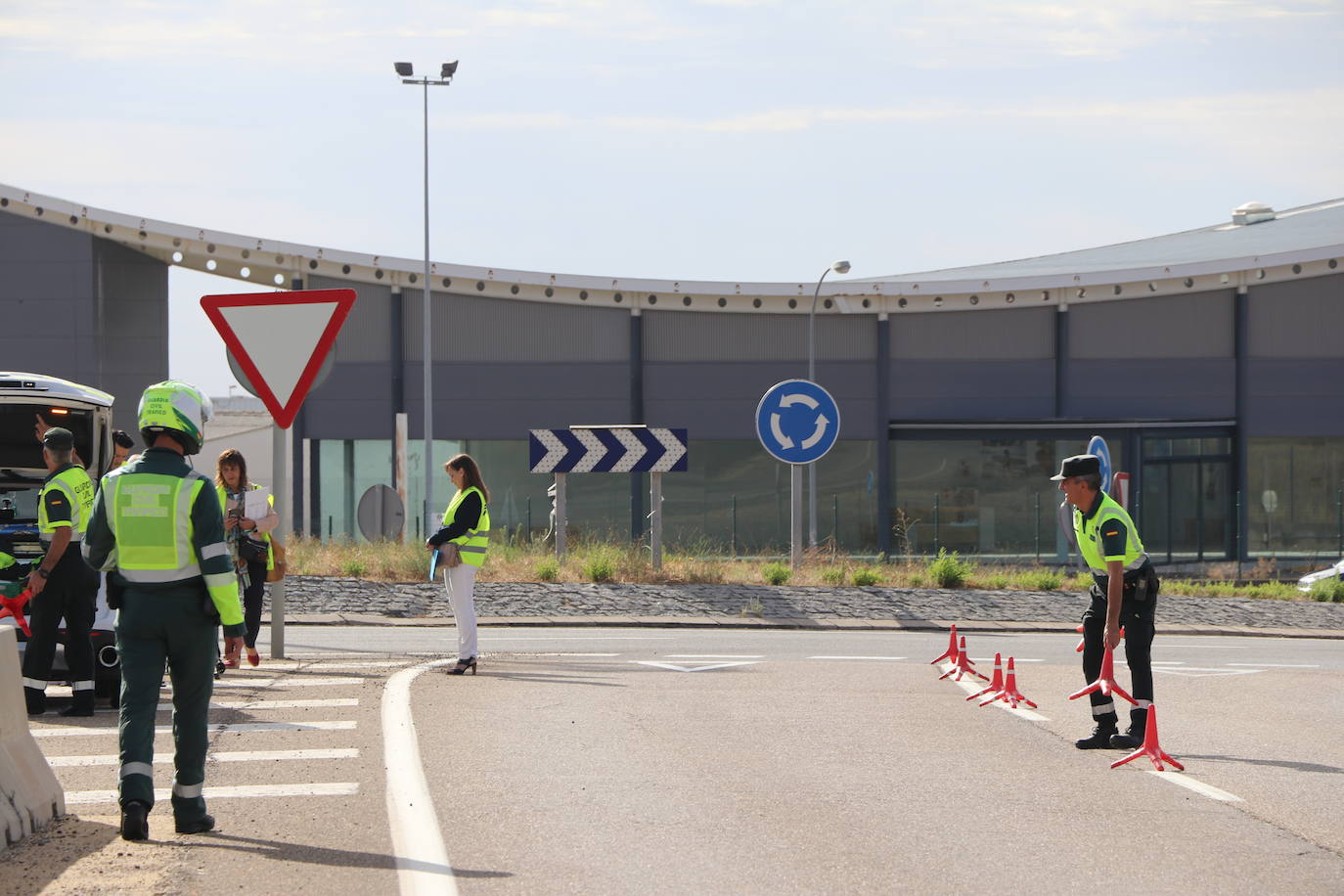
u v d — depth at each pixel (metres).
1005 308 133.62
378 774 26.94
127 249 144.12
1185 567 127.25
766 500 134.88
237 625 22.09
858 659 50.34
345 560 73.81
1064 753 31.23
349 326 135.62
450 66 123.31
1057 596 75.44
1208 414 134.00
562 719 34.03
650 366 135.38
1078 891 19.94
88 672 33.78
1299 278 133.50
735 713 36.00
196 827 22.38
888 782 27.50
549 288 133.88
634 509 134.00
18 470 41.56
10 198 135.62
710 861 21.30
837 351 134.25
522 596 67.56
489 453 135.62
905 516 132.38
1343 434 134.62
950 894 19.69
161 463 22.14
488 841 22.23
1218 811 25.38
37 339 138.12
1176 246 177.38
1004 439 131.00
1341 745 33.09
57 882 19.41
